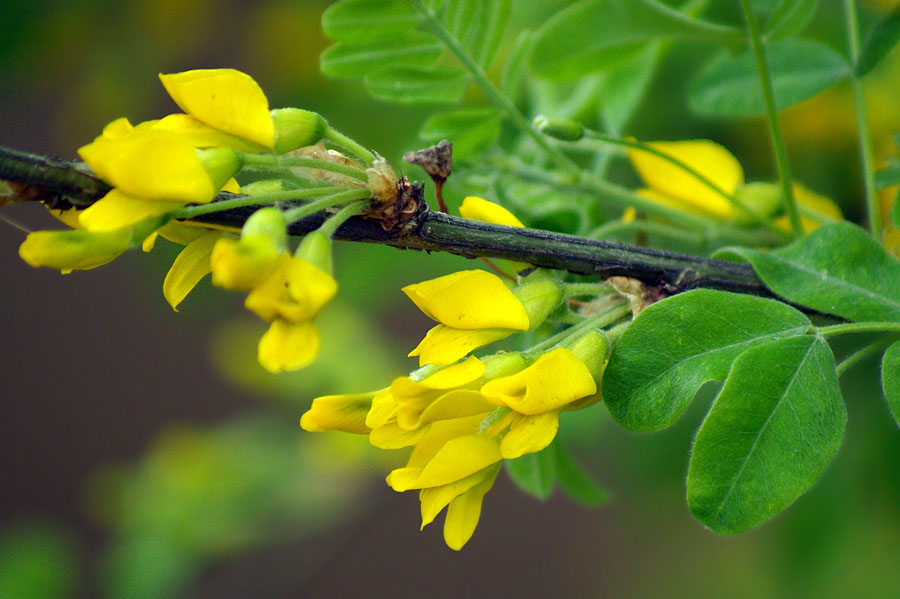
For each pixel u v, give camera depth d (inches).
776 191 15.7
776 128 14.6
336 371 27.7
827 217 15.5
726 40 15.5
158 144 12.8
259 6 21.6
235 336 29.8
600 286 13.9
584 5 15.3
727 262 14.1
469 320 13.4
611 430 19.8
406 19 14.8
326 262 13.0
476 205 13.9
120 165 12.8
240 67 22.3
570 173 15.7
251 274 12.7
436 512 13.4
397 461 29.5
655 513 21.8
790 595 20.0
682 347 13.5
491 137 15.5
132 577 29.3
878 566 19.1
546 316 13.9
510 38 18.0
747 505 13.1
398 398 13.2
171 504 29.9
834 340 17.0
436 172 14.2
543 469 15.2
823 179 18.1
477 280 13.4
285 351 12.8
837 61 15.5
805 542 18.6
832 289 13.9
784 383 13.3
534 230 13.8
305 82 20.9
